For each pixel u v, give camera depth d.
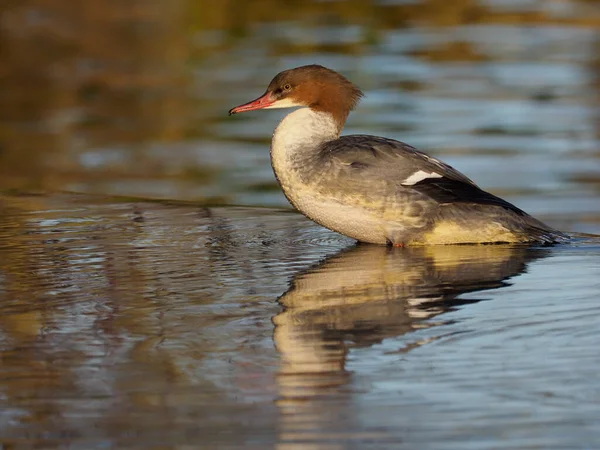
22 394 6.89
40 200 13.47
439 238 10.87
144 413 6.61
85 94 24.00
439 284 9.33
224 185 18.42
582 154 19.39
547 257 10.36
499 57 26.00
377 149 10.73
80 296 9.03
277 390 6.91
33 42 27.91
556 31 28.17
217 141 21.34
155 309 8.63
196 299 8.91
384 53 26.38
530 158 19.23
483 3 30.81
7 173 18.89
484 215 10.83
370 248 10.89
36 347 7.71
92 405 6.73
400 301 8.78
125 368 7.29
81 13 30.44
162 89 24.41
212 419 6.52
